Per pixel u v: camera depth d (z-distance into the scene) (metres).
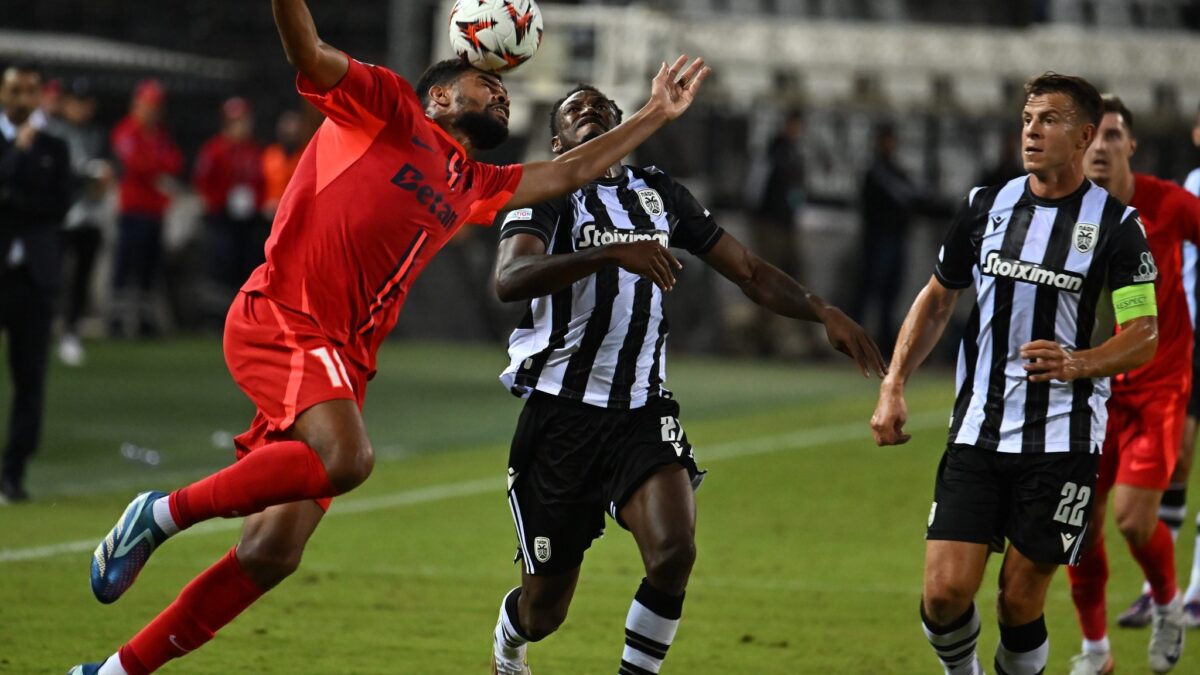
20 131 32.31
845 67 70.62
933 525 17.69
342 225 16.30
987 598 27.48
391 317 17.08
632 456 17.53
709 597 26.83
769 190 70.50
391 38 86.75
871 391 62.16
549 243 17.61
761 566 29.66
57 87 56.66
